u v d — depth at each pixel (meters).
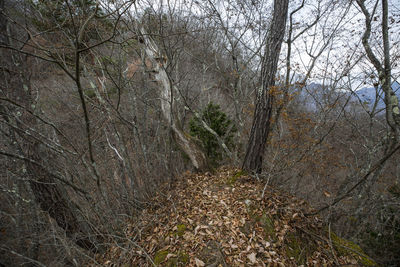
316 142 5.83
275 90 5.00
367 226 5.77
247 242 3.71
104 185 5.32
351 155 9.02
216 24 7.84
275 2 5.29
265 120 5.18
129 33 6.04
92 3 4.35
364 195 6.26
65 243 3.86
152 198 5.81
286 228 4.02
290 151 5.57
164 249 3.84
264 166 6.04
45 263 4.25
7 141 3.85
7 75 3.61
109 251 4.44
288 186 7.41
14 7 3.66
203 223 4.16
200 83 10.77
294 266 3.48
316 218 4.64
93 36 5.34
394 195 5.63
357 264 3.63
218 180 5.51
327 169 8.13
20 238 3.95
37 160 4.00
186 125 10.26
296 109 8.29
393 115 5.62
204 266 3.35
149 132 7.98
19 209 4.00
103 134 6.12
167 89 5.72
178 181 6.15
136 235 4.51
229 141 7.96
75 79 2.48
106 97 5.46
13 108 3.65
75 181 5.04
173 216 4.64
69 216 4.46
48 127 5.45
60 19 4.20
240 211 4.29
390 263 4.86
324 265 3.64
